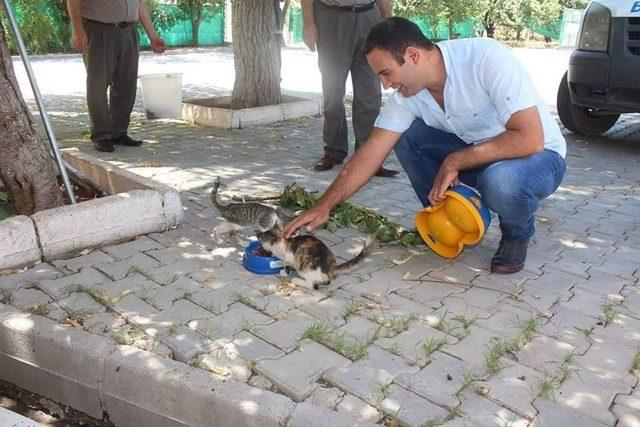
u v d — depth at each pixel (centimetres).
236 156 680
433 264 405
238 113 822
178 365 278
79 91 1201
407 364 290
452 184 373
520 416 257
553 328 328
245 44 873
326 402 262
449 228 380
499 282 380
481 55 343
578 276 393
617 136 821
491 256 419
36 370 312
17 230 376
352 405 260
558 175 378
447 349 304
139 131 802
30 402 321
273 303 344
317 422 244
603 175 633
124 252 407
